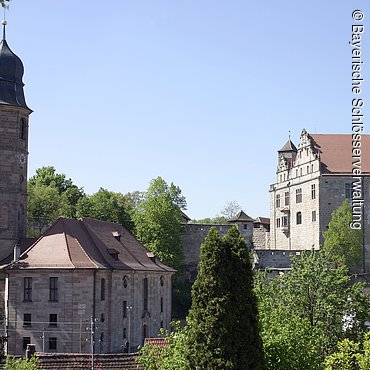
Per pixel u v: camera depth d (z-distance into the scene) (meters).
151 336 105.25
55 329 87.50
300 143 140.38
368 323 75.00
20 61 98.12
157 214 134.50
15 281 88.62
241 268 41.31
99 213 140.38
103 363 62.12
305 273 61.66
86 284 87.62
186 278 141.88
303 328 49.78
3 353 81.62
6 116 96.44
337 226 124.75
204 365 40.97
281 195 147.50
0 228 95.75
